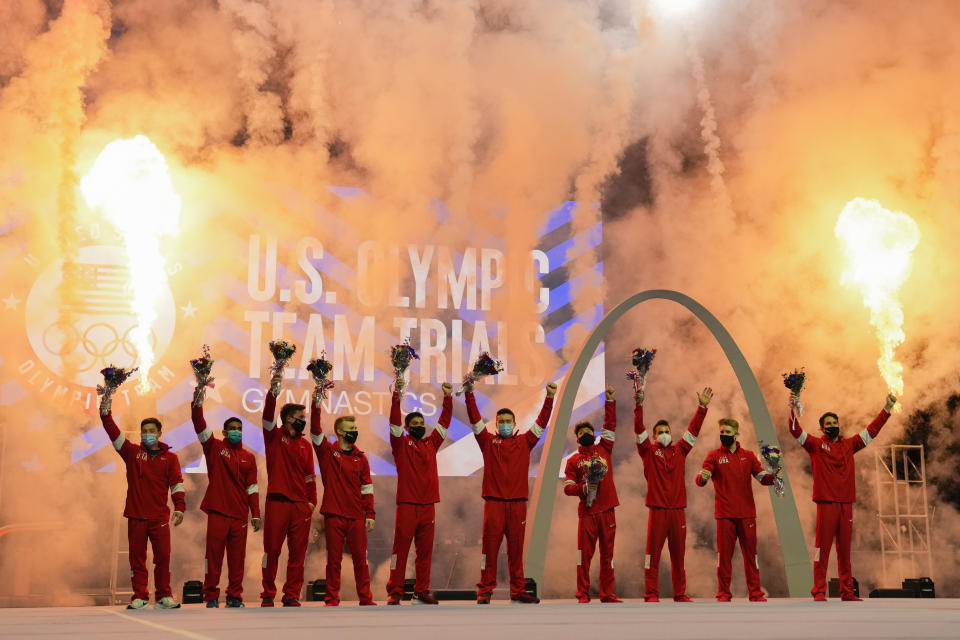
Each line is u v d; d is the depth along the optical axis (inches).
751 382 378.3
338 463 290.4
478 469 454.3
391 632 153.3
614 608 236.8
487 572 293.3
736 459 319.0
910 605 248.8
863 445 311.7
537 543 348.8
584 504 305.6
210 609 257.1
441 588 446.0
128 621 190.9
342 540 289.7
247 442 435.5
